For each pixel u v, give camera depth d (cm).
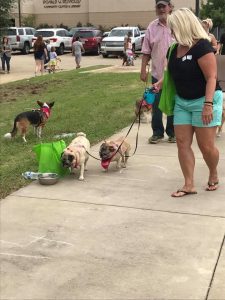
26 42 2012
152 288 195
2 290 196
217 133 457
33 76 1218
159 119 428
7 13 1388
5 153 411
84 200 293
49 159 335
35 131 482
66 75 1135
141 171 351
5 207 284
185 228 250
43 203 289
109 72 1189
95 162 376
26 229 253
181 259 218
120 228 252
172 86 290
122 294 191
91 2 2745
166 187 316
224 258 218
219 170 350
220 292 191
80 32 1970
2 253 228
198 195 299
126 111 604
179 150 297
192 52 271
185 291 192
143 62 421
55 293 194
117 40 1794
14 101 766
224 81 558
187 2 2447
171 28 273
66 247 232
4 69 1369
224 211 273
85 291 194
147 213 271
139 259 219
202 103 279
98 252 226
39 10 2814
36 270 212
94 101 701
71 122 537
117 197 298
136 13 2691
